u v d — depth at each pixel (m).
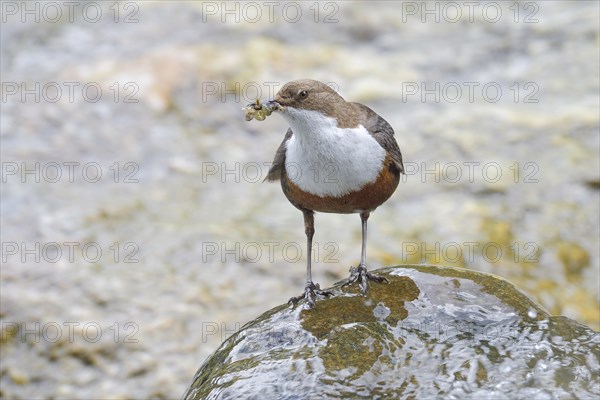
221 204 13.92
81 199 13.81
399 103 15.84
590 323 11.75
